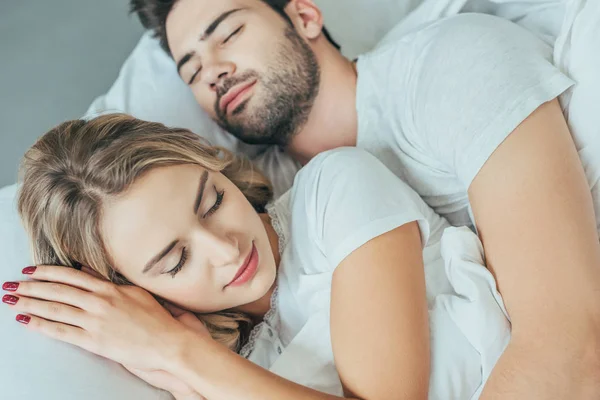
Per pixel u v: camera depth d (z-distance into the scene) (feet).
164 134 3.30
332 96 3.94
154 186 3.05
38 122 5.30
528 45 3.31
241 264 3.17
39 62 5.49
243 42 3.84
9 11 5.62
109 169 3.04
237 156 4.16
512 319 2.91
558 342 2.73
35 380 2.98
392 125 3.76
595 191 3.15
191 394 3.14
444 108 3.30
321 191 3.36
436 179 3.65
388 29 4.86
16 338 3.10
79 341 3.11
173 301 3.25
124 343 3.08
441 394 2.99
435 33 3.59
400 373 2.87
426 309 3.05
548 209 2.89
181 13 3.99
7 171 5.21
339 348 3.01
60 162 3.19
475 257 3.16
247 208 3.32
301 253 3.45
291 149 4.27
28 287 3.21
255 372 2.99
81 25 5.60
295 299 3.43
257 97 3.89
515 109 3.05
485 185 3.08
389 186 3.24
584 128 3.17
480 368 3.04
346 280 3.04
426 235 3.26
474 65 3.24
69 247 3.27
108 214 3.07
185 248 3.09
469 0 4.11
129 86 4.59
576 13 3.23
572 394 2.67
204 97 4.11
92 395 3.01
